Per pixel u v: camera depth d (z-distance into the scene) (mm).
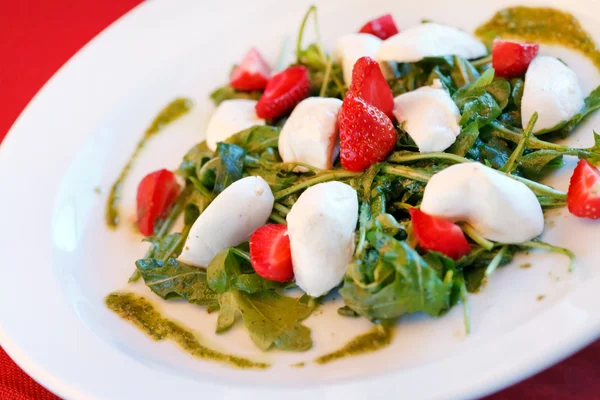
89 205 390
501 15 395
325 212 313
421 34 375
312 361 304
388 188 332
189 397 290
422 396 269
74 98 418
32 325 325
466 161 325
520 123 348
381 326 303
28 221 370
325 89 399
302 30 412
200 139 412
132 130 417
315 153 352
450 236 301
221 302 330
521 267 300
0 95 452
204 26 440
